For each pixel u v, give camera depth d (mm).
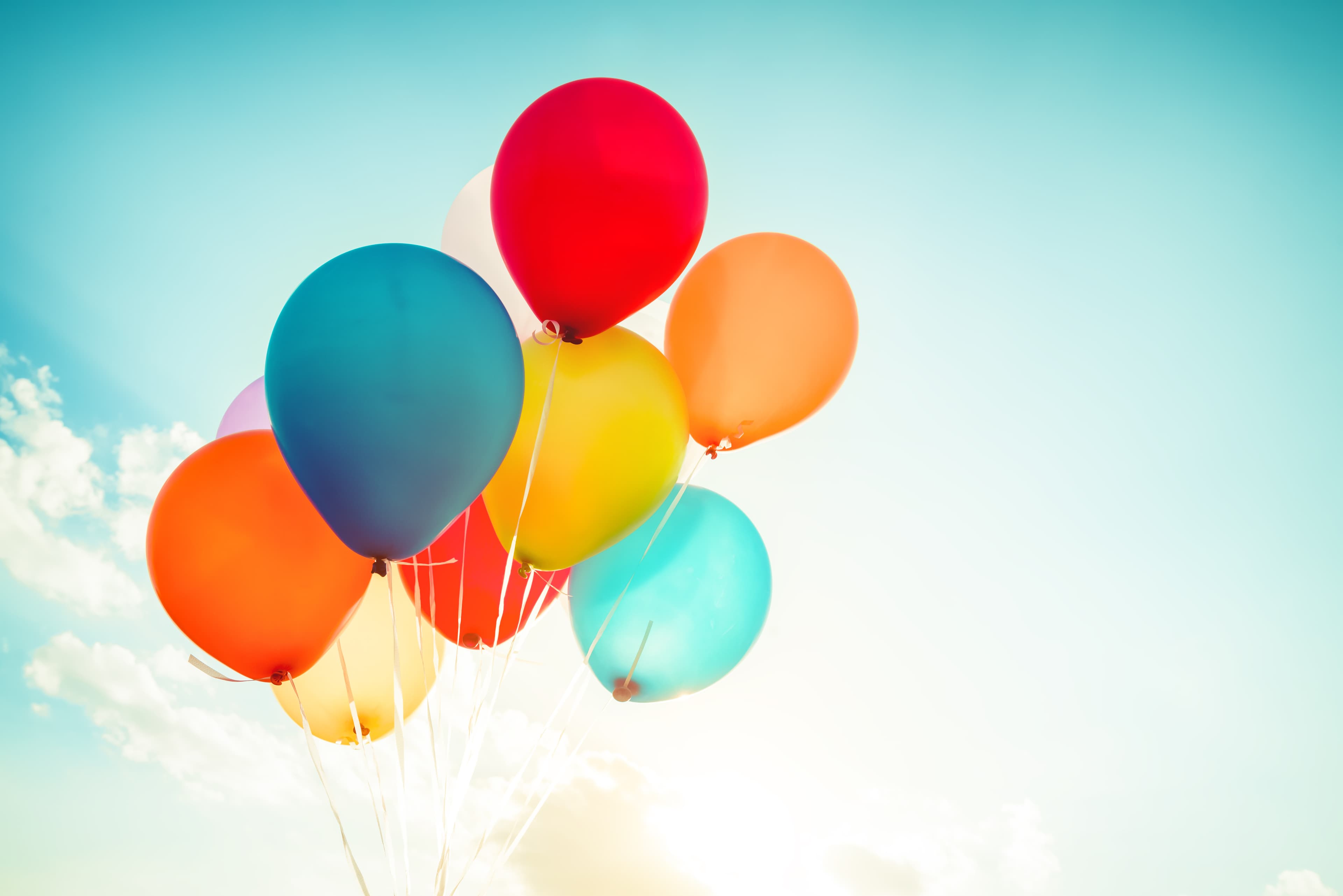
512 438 1317
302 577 1437
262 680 1530
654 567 1716
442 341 1184
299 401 1173
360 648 1796
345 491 1207
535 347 1489
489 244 1689
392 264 1235
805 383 1656
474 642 1749
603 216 1276
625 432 1426
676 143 1329
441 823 1518
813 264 1685
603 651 1733
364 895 1460
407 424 1167
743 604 1762
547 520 1443
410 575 1729
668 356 1735
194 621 1417
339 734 1834
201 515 1396
